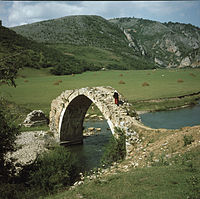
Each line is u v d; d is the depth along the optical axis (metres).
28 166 15.05
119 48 196.50
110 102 19.36
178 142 13.55
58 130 28.25
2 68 12.12
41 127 33.50
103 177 11.34
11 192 11.77
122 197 8.24
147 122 32.00
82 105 26.95
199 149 11.89
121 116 17.77
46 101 43.88
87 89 22.03
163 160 12.09
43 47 111.44
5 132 13.29
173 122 30.88
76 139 28.31
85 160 21.58
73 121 27.88
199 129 14.07
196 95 39.31
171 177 9.30
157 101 39.84
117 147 16.97
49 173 13.86
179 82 41.03
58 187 12.88
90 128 33.38
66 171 14.20
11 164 14.62
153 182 9.07
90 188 9.67
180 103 38.62
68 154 16.11
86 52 156.25
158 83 46.53
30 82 61.50
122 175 10.60
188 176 9.17
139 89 45.69
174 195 7.76
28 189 12.28
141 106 39.12
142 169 11.08
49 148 24.95
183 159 11.36
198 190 7.76
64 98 26.94
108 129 33.75
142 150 14.90
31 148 24.58
